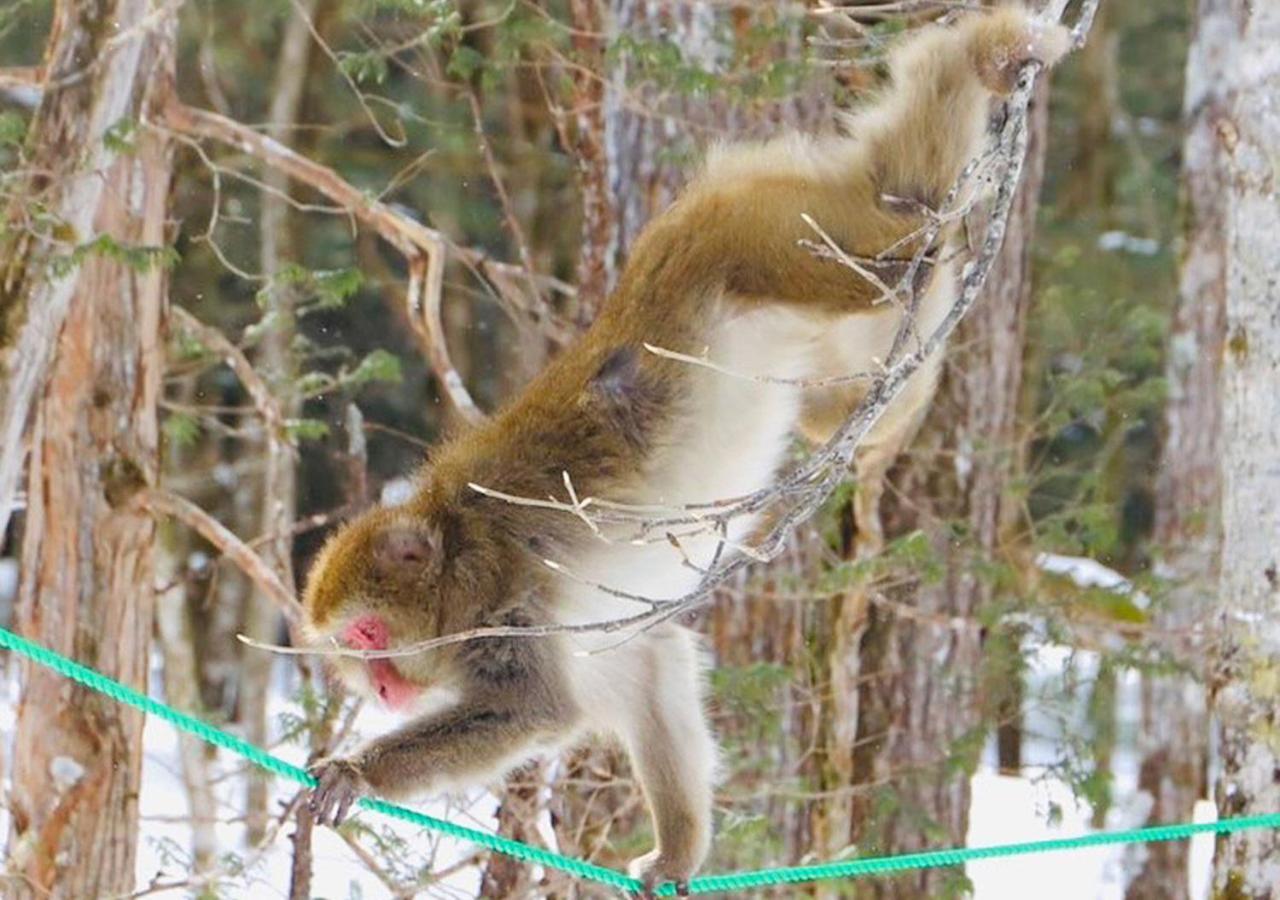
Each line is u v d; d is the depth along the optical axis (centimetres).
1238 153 944
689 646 832
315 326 2302
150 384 1254
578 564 786
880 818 1300
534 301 1431
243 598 2328
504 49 1239
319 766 729
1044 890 1678
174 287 2119
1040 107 1462
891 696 1355
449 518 798
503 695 772
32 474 1248
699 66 1152
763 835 1169
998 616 1297
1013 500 1432
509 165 2155
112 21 1077
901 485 1376
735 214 805
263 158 1272
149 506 1239
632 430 795
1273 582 936
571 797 1146
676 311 800
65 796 1227
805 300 791
